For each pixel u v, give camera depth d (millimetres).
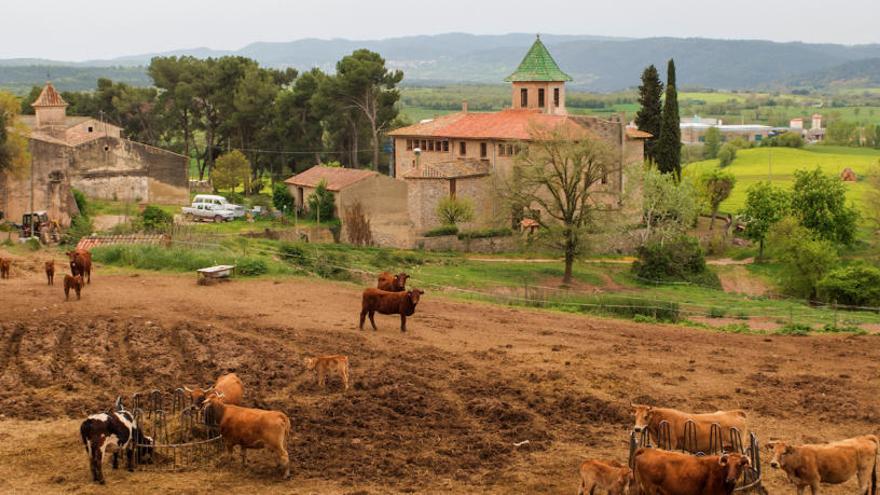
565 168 69000
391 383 29266
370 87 119125
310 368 28469
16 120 75188
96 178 88875
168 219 71875
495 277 67000
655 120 103125
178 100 120125
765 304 61531
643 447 21078
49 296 41031
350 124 123438
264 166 123375
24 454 22875
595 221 68938
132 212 82375
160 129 129375
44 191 71500
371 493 20906
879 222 98688
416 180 80250
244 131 122375
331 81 116875
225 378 25047
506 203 71000
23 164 69250
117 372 29859
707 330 40281
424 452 23531
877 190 103250
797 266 71688
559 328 38906
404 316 36344
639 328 39812
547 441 24531
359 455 23188
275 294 43031
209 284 44906
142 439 22391
